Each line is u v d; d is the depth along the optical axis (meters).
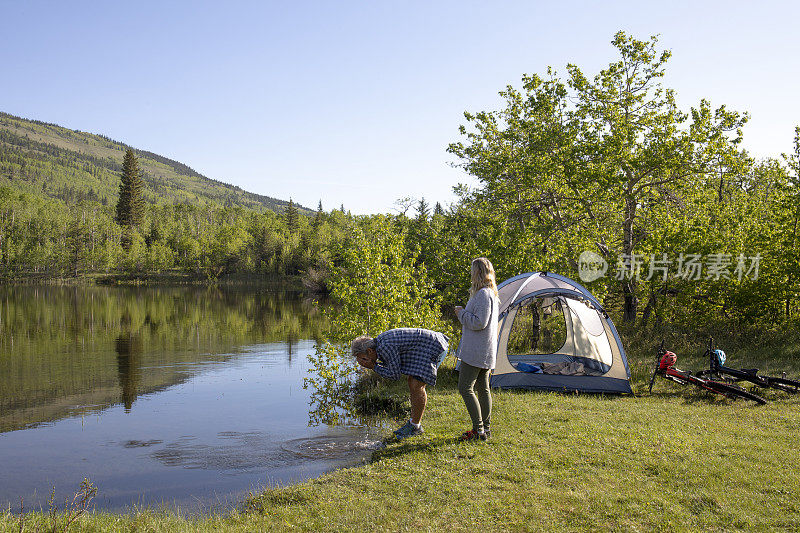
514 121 18.45
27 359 15.71
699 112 15.30
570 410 7.21
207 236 116.38
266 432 7.77
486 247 15.16
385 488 4.68
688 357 11.53
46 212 114.50
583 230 15.98
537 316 13.62
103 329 23.72
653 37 16.30
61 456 7.00
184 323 26.45
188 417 9.01
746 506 4.07
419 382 6.16
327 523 4.04
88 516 4.46
